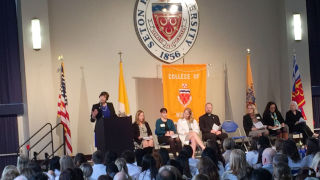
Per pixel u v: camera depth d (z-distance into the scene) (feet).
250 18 50.98
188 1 49.01
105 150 35.60
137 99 47.47
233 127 45.57
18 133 44.62
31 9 43.80
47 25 44.09
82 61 46.09
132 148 36.68
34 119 43.55
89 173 23.73
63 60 45.57
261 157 26.91
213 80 49.80
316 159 21.93
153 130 47.91
